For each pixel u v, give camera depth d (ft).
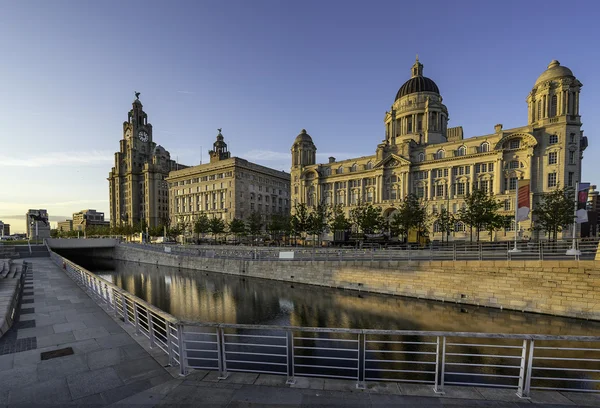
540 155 183.83
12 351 28.86
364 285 99.19
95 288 54.49
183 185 389.39
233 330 68.49
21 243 209.97
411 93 284.41
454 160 212.43
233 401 19.62
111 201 536.83
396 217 172.55
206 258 153.99
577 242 81.35
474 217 137.90
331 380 21.93
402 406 18.89
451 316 71.87
